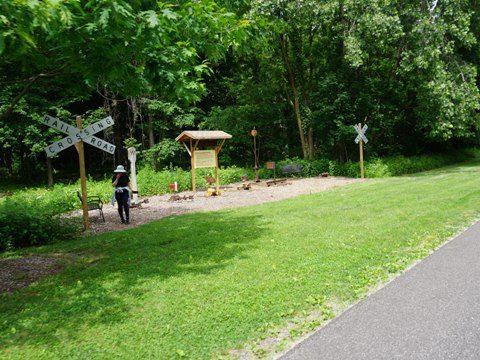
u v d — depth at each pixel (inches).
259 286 187.3
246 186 678.5
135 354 132.5
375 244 253.4
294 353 129.0
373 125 946.7
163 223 375.2
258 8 776.3
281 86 1091.9
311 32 945.5
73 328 154.3
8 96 744.3
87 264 247.8
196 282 198.5
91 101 1029.2
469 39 770.2
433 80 759.7
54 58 223.3
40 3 135.3
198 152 647.8
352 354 126.4
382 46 813.2
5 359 132.5
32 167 1179.9
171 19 187.0
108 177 1021.2
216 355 130.9
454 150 1220.5
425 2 803.4
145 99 879.7
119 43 184.5
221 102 1199.6
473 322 144.6
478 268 202.5
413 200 422.9
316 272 204.8
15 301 187.0
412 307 159.3
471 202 390.3
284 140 1177.4
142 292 188.4
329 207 410.9
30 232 320.5
